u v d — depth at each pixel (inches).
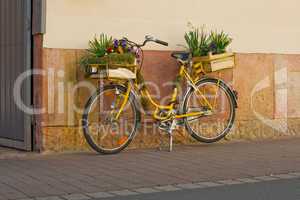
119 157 296.0
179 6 328.8
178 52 321.7
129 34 318.3
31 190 236.7
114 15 314.8
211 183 249.0
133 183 247.8
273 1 351.9
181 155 301.1
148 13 322.3
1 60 323.9
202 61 320.2
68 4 304.8
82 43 308.0
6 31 319.9
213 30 337.1
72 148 307.9
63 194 232.4
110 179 253.3
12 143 316.8
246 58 345.1
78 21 307.1
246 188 242.5
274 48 352.5
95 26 311.0
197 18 333.4
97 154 303.4
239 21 343.3
